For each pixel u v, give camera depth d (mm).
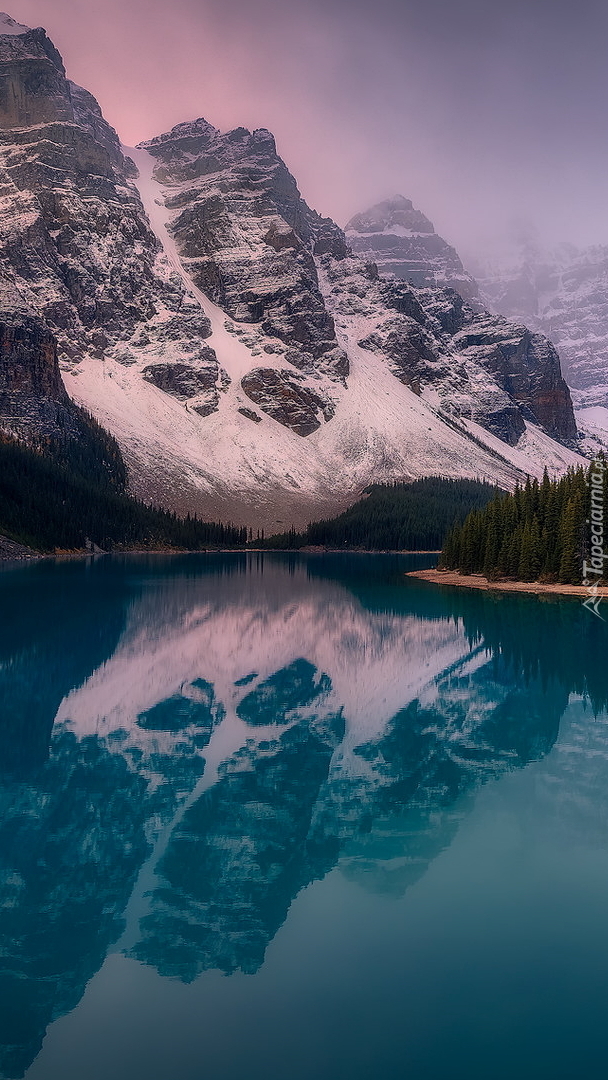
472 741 41844
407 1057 16562
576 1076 16234
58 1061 16672
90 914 22781
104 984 19500
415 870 25812
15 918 22531
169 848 27750
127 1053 17125
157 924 22625
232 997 18625
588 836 28531
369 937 21547
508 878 25062
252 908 22875
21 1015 18062
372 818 30484
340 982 19562
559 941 21234
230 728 44406
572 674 60656
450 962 20094
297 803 32125
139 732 43438
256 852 27266
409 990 18953
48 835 28812
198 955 20703
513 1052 16906
